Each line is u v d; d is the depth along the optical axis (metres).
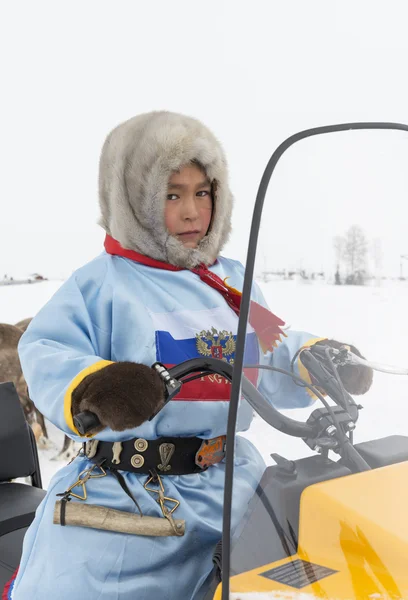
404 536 0.73
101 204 1.38
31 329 1.19
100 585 1.07
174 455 1.17
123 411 0.89
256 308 0.82
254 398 0.82
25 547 1.19
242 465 0.82
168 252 1.30
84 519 1.11
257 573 0.76
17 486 1.75
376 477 0.81
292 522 0.78
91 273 1.26
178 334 1.22
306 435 0.84
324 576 0.73
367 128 0.87
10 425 1.79
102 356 1.22
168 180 1.29
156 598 1.08
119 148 1.31
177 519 1.10
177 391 0.91
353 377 0.86
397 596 0.69
